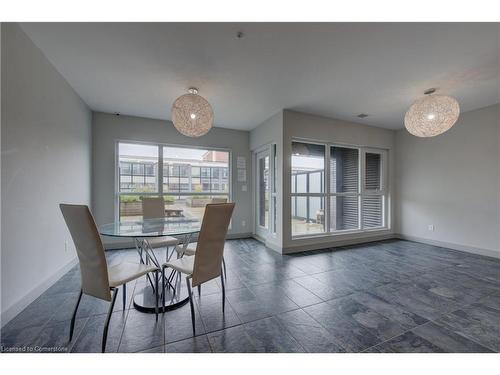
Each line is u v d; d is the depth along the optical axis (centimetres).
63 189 257
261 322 171
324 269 286
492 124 337
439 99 256
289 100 321
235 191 467
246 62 225
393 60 221
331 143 411
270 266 297
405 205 455
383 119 407
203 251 165
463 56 214
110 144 372
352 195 436
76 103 294
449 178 388
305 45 198
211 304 198
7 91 166
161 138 406
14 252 173
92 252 141
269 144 409
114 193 374
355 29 178
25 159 187
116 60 221
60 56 215
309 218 396
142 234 188
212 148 449
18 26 174
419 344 147
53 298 205
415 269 286
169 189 420
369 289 228
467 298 209
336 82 268
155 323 169
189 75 250
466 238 365
